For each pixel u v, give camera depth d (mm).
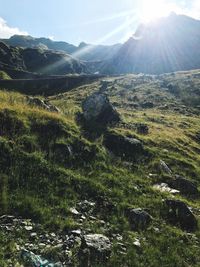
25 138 23500
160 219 20297
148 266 15812
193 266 16734
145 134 39938
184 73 168125
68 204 19453
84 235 16188
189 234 19625
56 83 145750
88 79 155000
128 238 17469
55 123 26812
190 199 25828
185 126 58438
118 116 38969
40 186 20109
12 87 136750
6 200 17984
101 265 14852
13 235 15797
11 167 20484
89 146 26484
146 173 27625
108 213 19609
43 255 14859
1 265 13305
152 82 138875
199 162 36875
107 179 23250
